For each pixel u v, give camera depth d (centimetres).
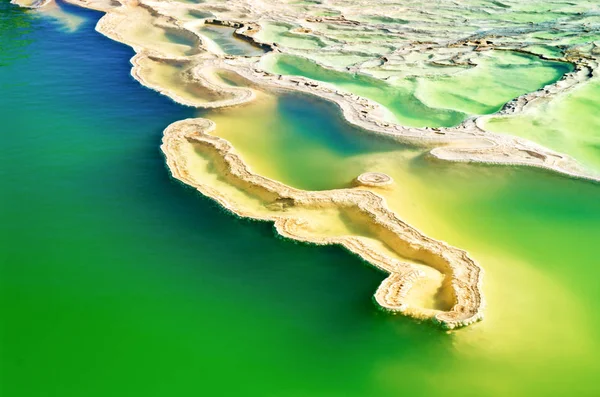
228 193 1853
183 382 1213
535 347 1280
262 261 1559
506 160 1962
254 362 1259
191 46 3209
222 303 1420
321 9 3891
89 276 1502
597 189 1831
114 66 2891
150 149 2122
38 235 1656
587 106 2366
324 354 1280
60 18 3684
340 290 1455
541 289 1447
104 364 1252
